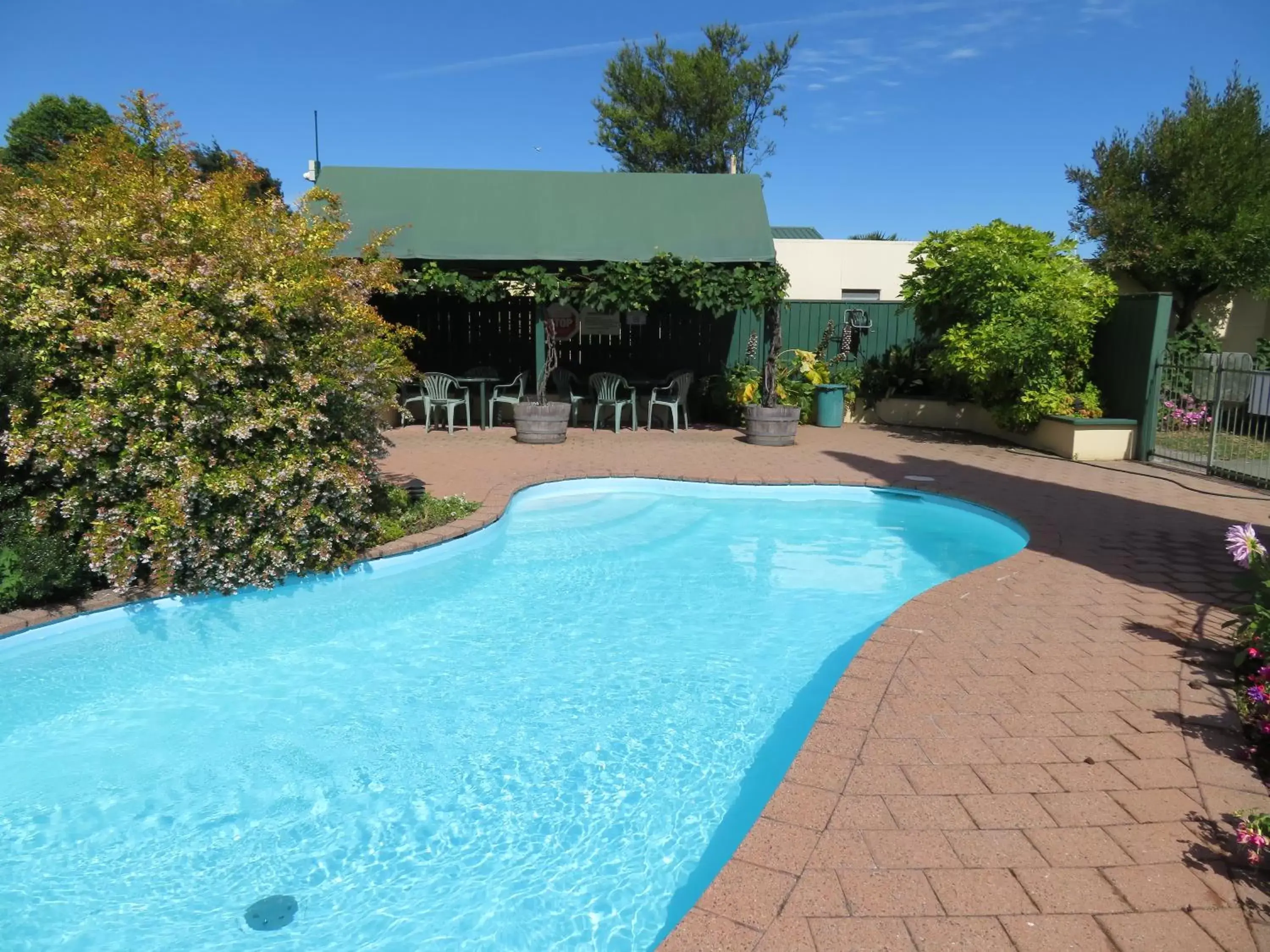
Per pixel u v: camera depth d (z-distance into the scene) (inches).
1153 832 108.3
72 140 292.0
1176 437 431.2
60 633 192.5
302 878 122.6
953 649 172.6
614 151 1115.9
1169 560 244.8
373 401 246.4
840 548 301.1
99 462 199.9
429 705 177.9
